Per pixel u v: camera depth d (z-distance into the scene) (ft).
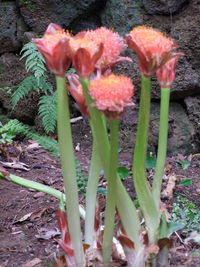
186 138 13.42
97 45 5.48
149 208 5.98
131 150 13.43
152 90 13.37
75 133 14.02
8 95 14.42
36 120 14.34
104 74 5.95
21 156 12.82
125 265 6.29
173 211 9.50
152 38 5.47
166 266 6.07
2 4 14.34
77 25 14.01
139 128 5.78
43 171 11.96
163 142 6.24
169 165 12.44
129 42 5.54
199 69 13.28
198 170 12.40
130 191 10.53
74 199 5.91
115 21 13.52
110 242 5.94
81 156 13.25
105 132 5.62
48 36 5.57
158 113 13.46
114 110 5.10
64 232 6.13
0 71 14.51
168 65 6.08
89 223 6.45
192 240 8.39
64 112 5.68
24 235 8.86
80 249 6.08
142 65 5.58
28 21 14.07
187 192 10.77
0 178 6.86
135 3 13.32
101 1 13.71
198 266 7.24
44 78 13.71
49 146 12.28
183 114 13.61
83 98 5.92
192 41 13.12
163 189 10.81
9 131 12.78
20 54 14.32
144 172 5.90
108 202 5.73
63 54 5.43
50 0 13.82
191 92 13.46
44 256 8.00
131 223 5.93
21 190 10.69
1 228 9.14
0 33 14.30
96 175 6.40
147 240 5.92
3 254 8.11
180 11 13.24
